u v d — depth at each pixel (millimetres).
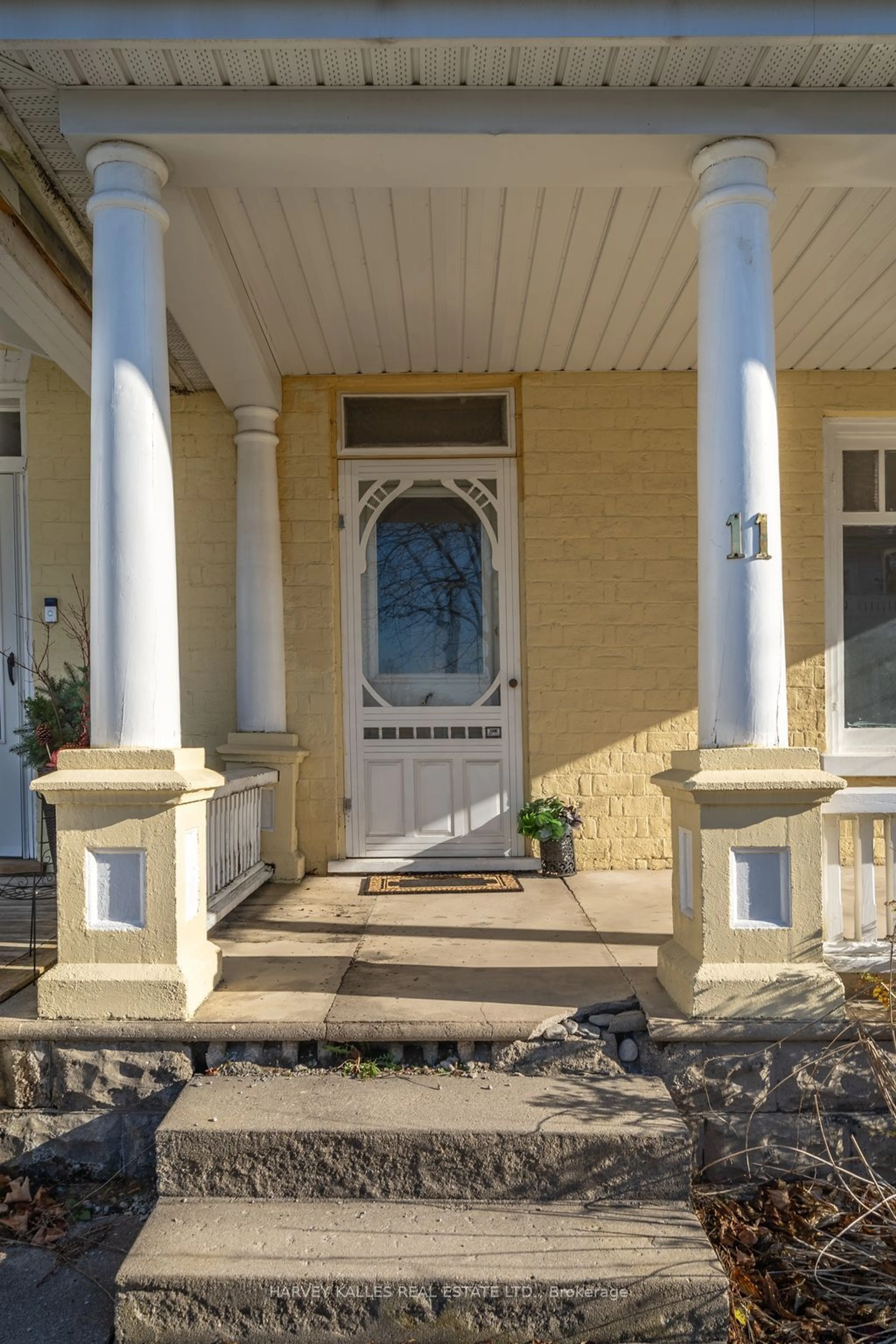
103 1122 3215
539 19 3012
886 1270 2785
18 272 3904
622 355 5559
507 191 3842
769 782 3207
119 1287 2447
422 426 5945
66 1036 3209
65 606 5840
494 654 5949
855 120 3312
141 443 3340
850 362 5707
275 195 3854
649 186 3639
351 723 5910
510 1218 2727
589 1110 2943
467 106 3285
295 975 3758
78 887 3299
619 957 3949
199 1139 2816
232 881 4859
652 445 5836
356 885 5516
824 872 3588
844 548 5977
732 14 3012
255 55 3086
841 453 5965
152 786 3203
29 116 3355
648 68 3180
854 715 5945
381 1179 2818
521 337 5285
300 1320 2455
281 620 5711
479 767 5918
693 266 4473
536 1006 3355
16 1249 2885
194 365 5395
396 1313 2455
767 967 3252
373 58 3113
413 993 3516
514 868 5812
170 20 3004
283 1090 3080
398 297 4770
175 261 3988
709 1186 3145
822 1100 3205
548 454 5812
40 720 5391
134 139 3299
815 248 4332
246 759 5598
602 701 5820
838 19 3010
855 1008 3350
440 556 5973
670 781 3428
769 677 3332
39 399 5852
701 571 3453
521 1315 2455
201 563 5789
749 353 3346
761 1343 2541
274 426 5727
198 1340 2453
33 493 5848
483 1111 2928
